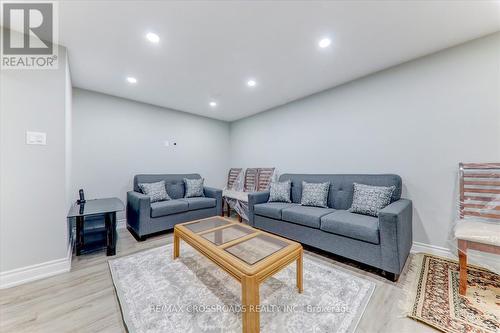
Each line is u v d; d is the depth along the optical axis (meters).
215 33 1.86
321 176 3.01
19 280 1.72
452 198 2.11
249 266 1.29
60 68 1.98
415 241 2.32
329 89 3.14
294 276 1.85
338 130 3.04
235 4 1.53
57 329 1.25
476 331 1.20
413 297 1.52
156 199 3.19
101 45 2.02
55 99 1.94
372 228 1.85
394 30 1.84
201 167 4.64
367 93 2.72
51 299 1.53
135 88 3.08
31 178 1.80
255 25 1.76
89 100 3.12
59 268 1.90
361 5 1.55
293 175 3.40
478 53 1.97
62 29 1.77
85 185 3.07
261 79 2.82
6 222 1.70
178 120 4.23
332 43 2.03
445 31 1.86
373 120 2.67
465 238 1.53
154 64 2.40
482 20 1.71
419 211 2.30
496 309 1.37
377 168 2.64
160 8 1.56
